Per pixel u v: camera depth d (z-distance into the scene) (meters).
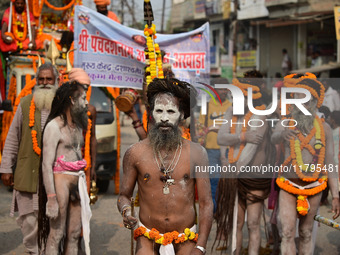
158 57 4.48
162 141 3.35
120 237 6.27
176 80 3.46
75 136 4.49
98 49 6.64
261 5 26.27
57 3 10.38
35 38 9.49
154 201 3.37
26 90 5.73
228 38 29.30
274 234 5.34
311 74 4.60
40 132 4.68
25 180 4.65
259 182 4.79
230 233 4.82
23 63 8.96
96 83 6.64
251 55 27.08
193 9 31.16
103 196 8.75
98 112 8.84
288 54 25.61
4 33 8.97
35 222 4.77
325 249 5.81
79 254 4.79
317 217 4.34
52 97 4.74
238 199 4.94
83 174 4.55
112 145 8.66
